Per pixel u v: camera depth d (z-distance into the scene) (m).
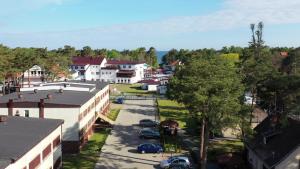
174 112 95.38
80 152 58.28
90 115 68.69
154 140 66.44
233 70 51.31
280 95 50.69
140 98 122.56
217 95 47.12
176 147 60.00
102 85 91.25
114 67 177.88
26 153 34.12
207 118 48.91
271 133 47.38
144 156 56.81
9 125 42.09
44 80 119.75
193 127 74.38
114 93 134.38
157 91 136.38
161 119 85.62
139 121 82.88
